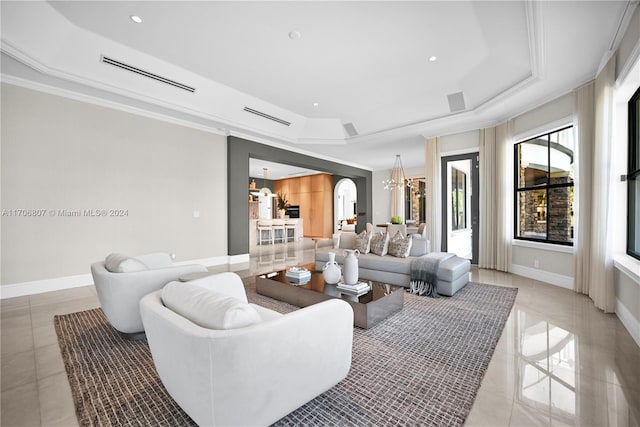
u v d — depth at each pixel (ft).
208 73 14.08
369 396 5.44
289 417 4.88
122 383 5.92
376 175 35.76
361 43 11.43
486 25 10.21
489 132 17.54
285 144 22.82
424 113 17.74
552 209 14.32
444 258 12.84
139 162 15.76
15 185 12.07
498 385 5.83
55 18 9.98
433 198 19.98
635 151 9.70
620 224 10.13
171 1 9.23
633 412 5.03
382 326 8.71
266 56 12.44
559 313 9.84
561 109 13.26
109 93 13.50
